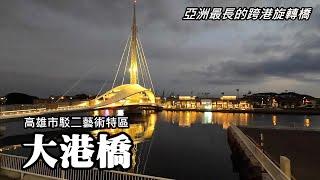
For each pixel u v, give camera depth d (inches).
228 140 2311.8
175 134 3142.2
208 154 1902.1
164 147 2215.8
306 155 1052.5
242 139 1339.8
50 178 622.8
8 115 2588.6
